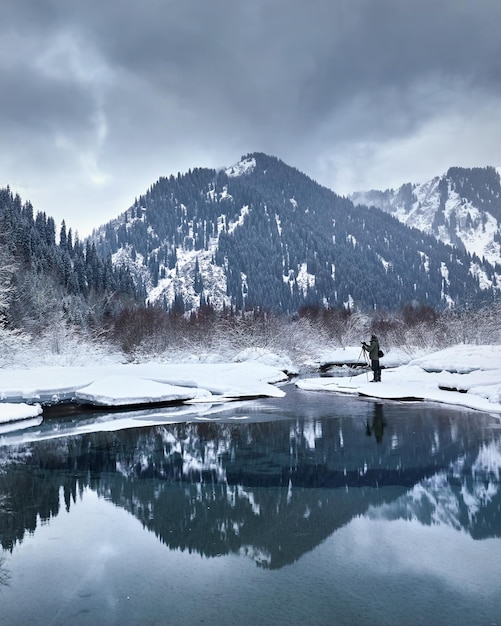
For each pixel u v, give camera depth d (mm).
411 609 3680
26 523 5645
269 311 40938
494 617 3553
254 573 4332
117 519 5723
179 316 42031
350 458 8312
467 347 21828
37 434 10992
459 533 5113
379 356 19688
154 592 4027
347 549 4789
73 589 4094
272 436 10367
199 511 5926
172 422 12266
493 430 10383
